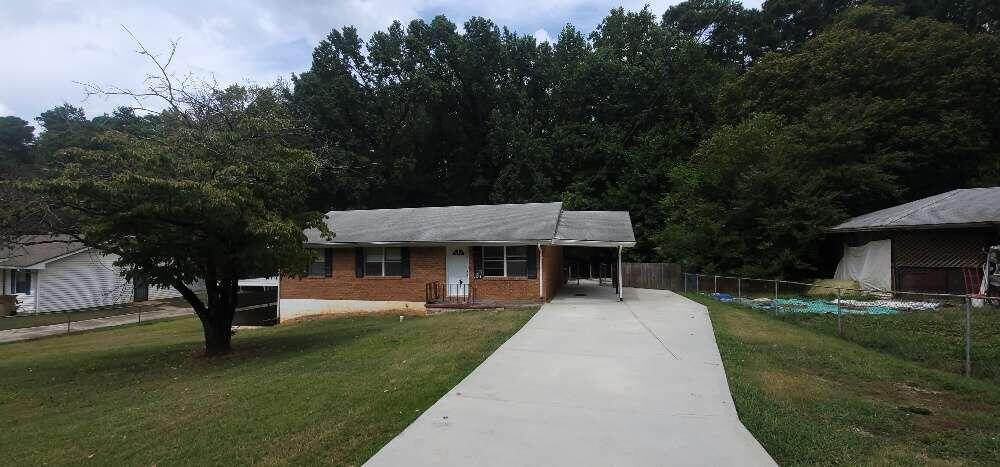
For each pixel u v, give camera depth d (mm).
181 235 10922
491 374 7070
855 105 25922
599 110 39125
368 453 4469
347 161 35469
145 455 4758
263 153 12703
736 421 5238
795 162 23797
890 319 11836
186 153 11492
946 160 26562
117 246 11266
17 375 10789
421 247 18766
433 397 6047
